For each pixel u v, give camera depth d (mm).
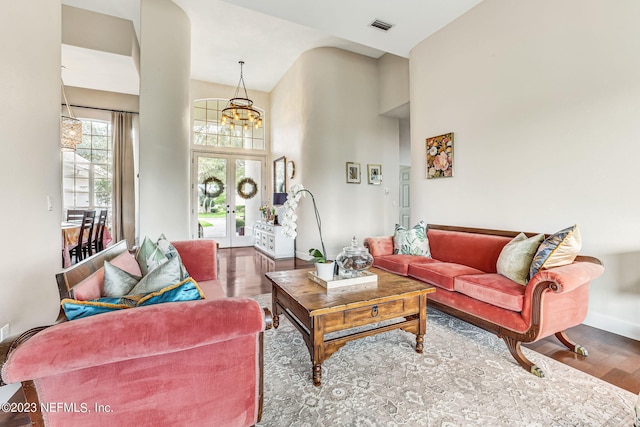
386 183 5844
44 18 1975
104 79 4953
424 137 3850
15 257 1654
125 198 5840
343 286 2088
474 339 2248
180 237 3836
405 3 3133
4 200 1567
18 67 1695
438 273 2523
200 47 5113
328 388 1646
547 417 1412
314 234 5305
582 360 1924
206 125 6641
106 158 6031
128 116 5891
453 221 3480
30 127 1811
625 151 2191
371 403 1518
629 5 2162
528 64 2746
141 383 966
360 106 5574
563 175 2523
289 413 1446
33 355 803
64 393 892
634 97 2145
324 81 5254
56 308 2102
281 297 2316
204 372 1055
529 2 2736
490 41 3057
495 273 2512
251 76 6332
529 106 2746
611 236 2270
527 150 2764
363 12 3264
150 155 3633
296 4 3117
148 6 3662
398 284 2143
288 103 6062
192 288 1176
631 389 1623
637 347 2076
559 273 1732
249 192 7016
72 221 5090
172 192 3764
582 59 2400
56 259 2127
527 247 2168
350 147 5465
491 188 3072
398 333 2363
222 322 998
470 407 1484
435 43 3676
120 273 1321
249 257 5680
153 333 905
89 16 3941
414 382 1694
